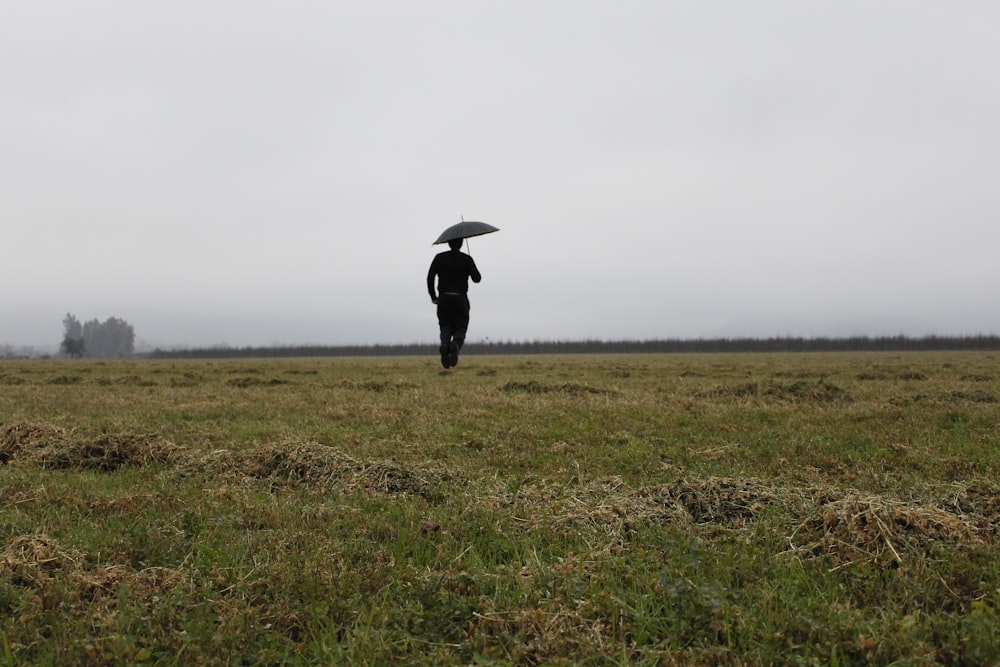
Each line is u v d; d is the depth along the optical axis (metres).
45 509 5.25
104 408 12.73
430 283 9.52
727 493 5.43
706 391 15.19
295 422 10.67
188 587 3.71
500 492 6.05
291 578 3.77
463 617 3.44
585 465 7.41
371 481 6.29
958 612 3.46
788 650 3.06
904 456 7.61
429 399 13.98
